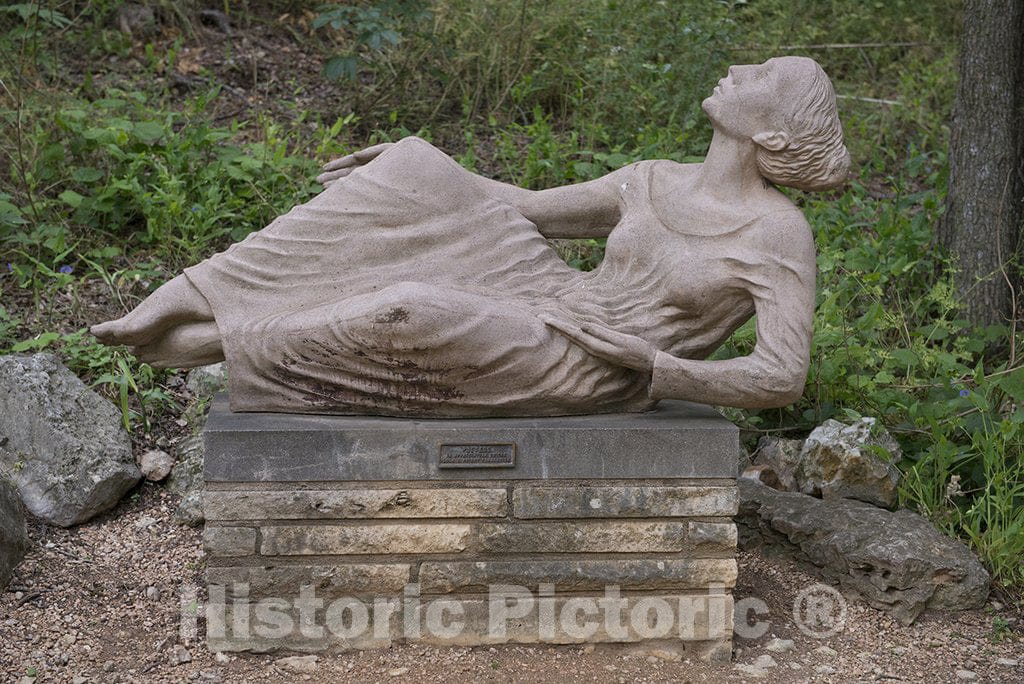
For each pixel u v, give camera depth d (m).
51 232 5.01
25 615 3.46
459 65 6.34
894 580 3.64
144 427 4.42
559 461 3.23
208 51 6.64
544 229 3.64
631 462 3.25
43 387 4.14
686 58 6.05
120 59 6.44
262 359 3.27
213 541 3.17
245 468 3.16
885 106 6.77
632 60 6.10
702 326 3.39
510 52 6.41
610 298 3.41
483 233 3.47
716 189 3.35
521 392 3.30
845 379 4.42
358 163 3.70
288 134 5.97
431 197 3.43
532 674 3.21
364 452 3.18
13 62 5.77
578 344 3.30
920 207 5.91
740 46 6.46
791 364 3.20
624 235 3.43
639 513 3.26
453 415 3.32
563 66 6.33
